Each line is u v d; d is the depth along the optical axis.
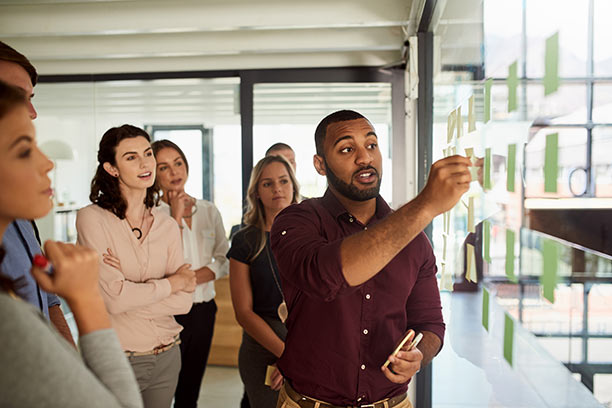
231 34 3.59
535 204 0.86
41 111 5.33
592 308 0.65
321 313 1.39
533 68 0.87
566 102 0.72
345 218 1.43
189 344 2.88
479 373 1.40
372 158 1.39
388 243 0.97
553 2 0.77
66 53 3.70
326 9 3.18
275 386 2.09
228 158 5.73
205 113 5.71
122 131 2.11
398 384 1.45
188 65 3.97
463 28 1.56
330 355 1.39
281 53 3.91
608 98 0.60
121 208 2.10
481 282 1.32
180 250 2.29
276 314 2.23
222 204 5.79
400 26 3.45
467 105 1.47
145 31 3.32
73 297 0.75
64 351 0.64
